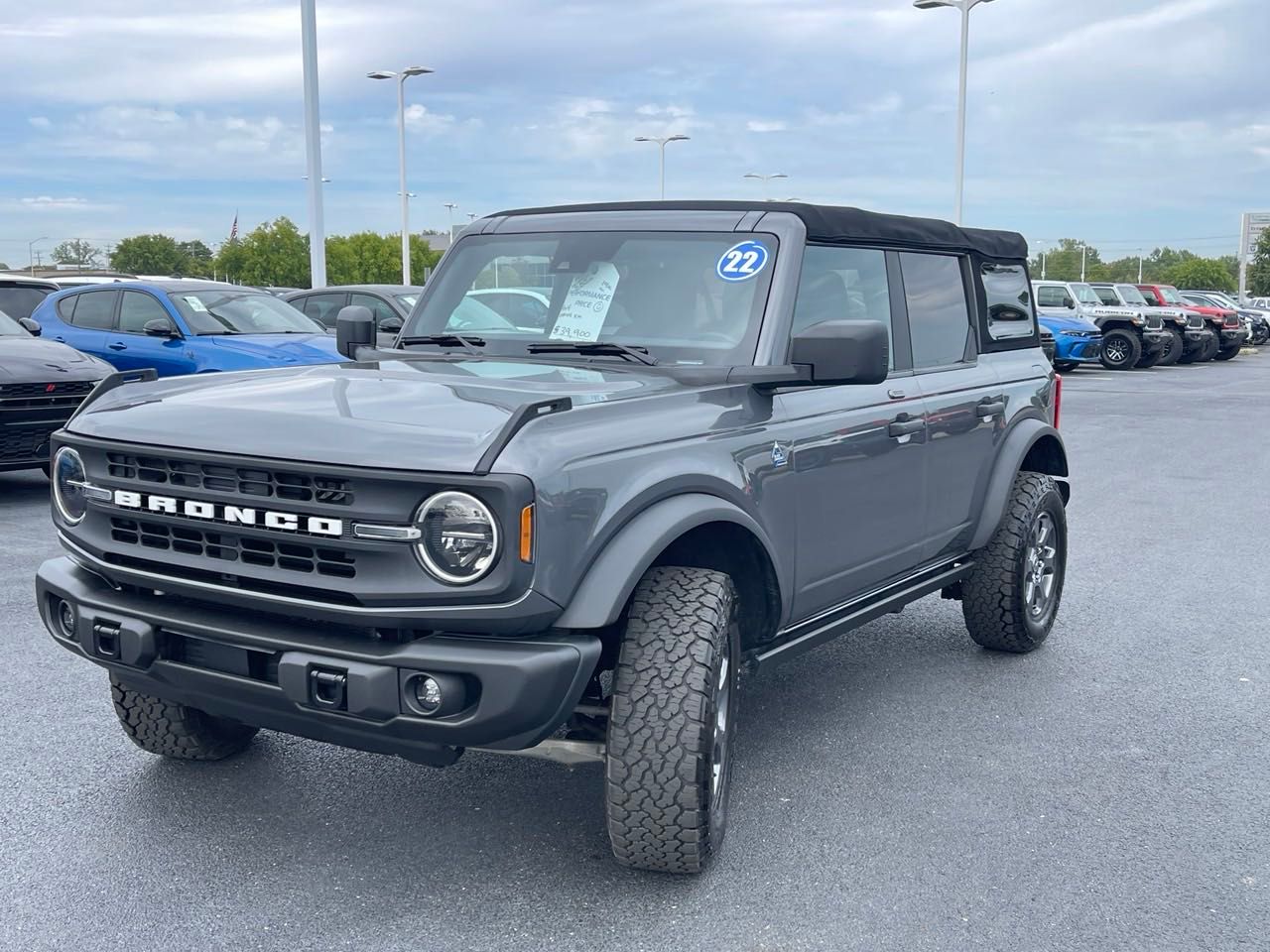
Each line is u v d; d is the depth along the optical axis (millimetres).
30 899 3395
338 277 85375
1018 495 5773
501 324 4551
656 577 3562
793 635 4352
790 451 4027
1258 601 7117
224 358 11414
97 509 3480
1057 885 3584
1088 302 33062
